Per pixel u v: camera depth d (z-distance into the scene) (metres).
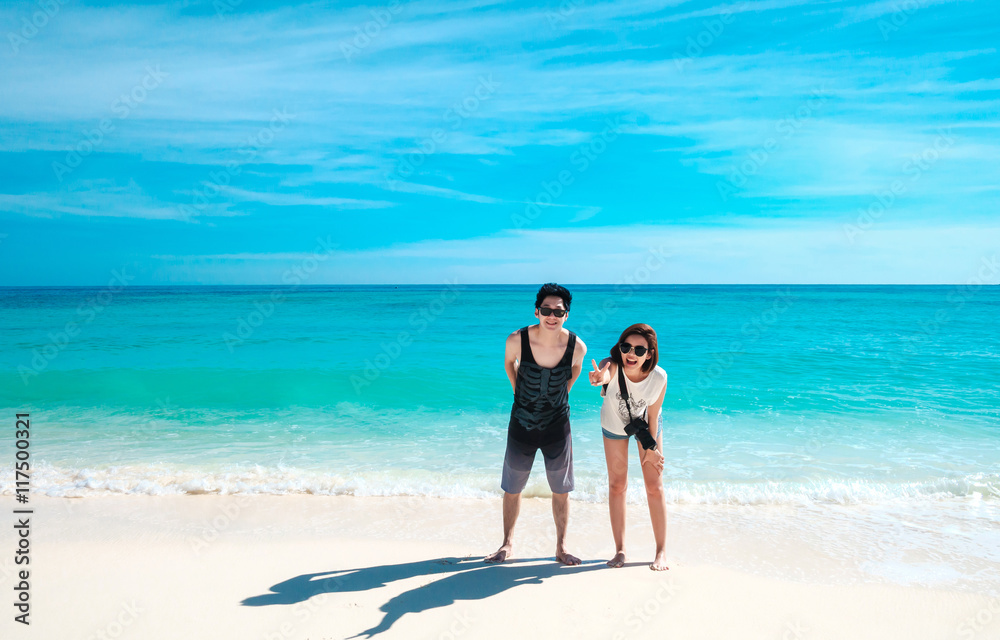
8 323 24.03
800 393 9.84
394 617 2.97
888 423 7.81
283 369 12.41
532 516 4.61
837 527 4.36
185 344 16.81
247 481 5.40
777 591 3.32
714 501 4.93
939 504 4.84
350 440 7.18
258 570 3.55
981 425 7.66
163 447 6.79
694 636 2.83
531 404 3.46
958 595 3.30
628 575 3.48
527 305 45.97
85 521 4.43
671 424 7.86
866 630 2.92
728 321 26.27
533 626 2.90
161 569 3.56
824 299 56.03
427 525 4.41
